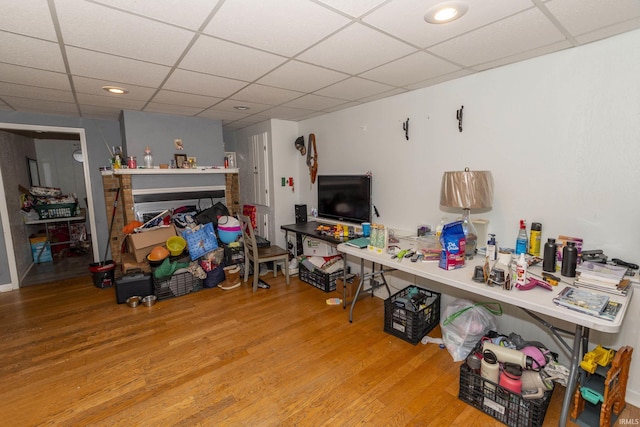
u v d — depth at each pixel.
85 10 1.45
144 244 3.58
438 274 1.96
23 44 1.81
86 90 2.83
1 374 2.14
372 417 1.75
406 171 3.12
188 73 2.40
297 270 4.21
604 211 1.96
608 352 1.68
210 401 1.88
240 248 4.00
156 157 4.04
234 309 3.14
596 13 1.56
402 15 1.55
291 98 3.25
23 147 4.98
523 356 1.81
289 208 4.71
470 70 2.42
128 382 2.05
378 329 2.72
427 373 2.12
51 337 2.62
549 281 1.77
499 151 2.41
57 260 5.14
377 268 3.44
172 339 2.58
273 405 1.84
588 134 1.98
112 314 3.05
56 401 1.89
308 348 2.43
